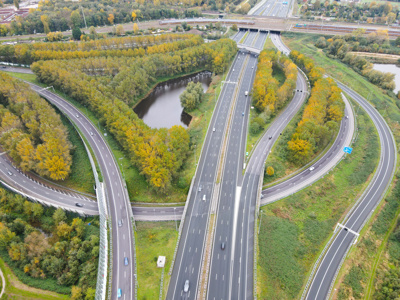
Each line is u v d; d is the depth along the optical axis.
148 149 151.75
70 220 144.00
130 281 109.88
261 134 190.38
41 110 186.12
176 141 161.00
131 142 161.75
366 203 146.75
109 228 130.75
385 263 124.06
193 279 110.62
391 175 161.88
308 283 113.25
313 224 138.25
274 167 165.75
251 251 120.69
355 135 195.38
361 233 133.12
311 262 122.19
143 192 155.12
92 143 187.25
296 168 169.00
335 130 183.88
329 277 115.56
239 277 111.38
